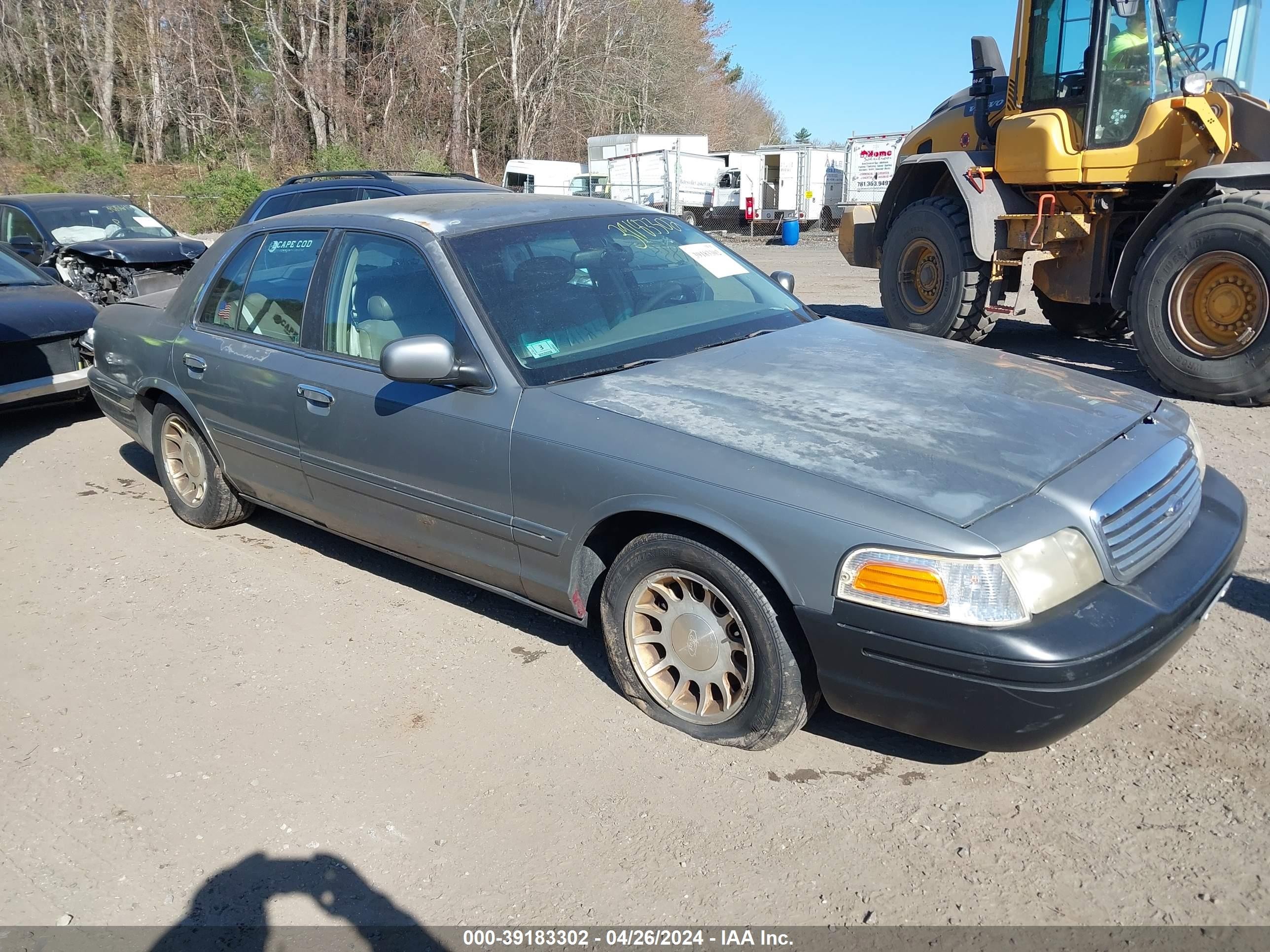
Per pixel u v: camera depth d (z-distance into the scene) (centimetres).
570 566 344
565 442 334
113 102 4172
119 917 265
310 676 381
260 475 470
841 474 288
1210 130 726
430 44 3931
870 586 272
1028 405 332
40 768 330
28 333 693
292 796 311
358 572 477
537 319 375
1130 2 744
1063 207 835
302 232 454
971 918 252
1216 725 326
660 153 3122
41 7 3881
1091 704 261
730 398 337
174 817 303
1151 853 271
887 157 3056
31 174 3391
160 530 539
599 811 298
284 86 3812
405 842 288
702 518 300
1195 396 732
